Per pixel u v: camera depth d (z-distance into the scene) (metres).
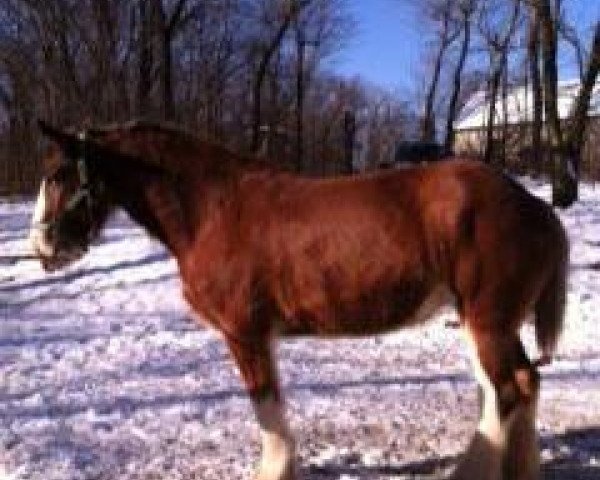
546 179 34.06
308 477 6.90
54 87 38.84
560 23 31.17
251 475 6.91
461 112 63.25
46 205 6.79
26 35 42.94
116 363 10.02
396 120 69.19
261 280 6.36
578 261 16.14
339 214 6.23
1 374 9.58
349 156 45.44
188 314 12.70
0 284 15.01
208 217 6.52
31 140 42.16
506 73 51.41
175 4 33.50
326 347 10.75
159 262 15.95
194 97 46.09
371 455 7.31
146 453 7.32
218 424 7.98
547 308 6.37
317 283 6.25
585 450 7.46
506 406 6.17
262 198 6.43
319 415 8.25
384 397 8.80
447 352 10.61
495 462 6.22
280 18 42.47
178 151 6.66
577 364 10.00
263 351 6.43
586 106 23.64
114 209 6.94
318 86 63.94
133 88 36.84
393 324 6.32
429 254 6.14
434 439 7.70
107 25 35.38
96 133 6.81
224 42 47.53
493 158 48.69
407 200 6.20
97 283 14.83
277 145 48.00
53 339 11.18
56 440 7.57
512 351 6.18
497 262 6.07
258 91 39.50
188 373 9.60
